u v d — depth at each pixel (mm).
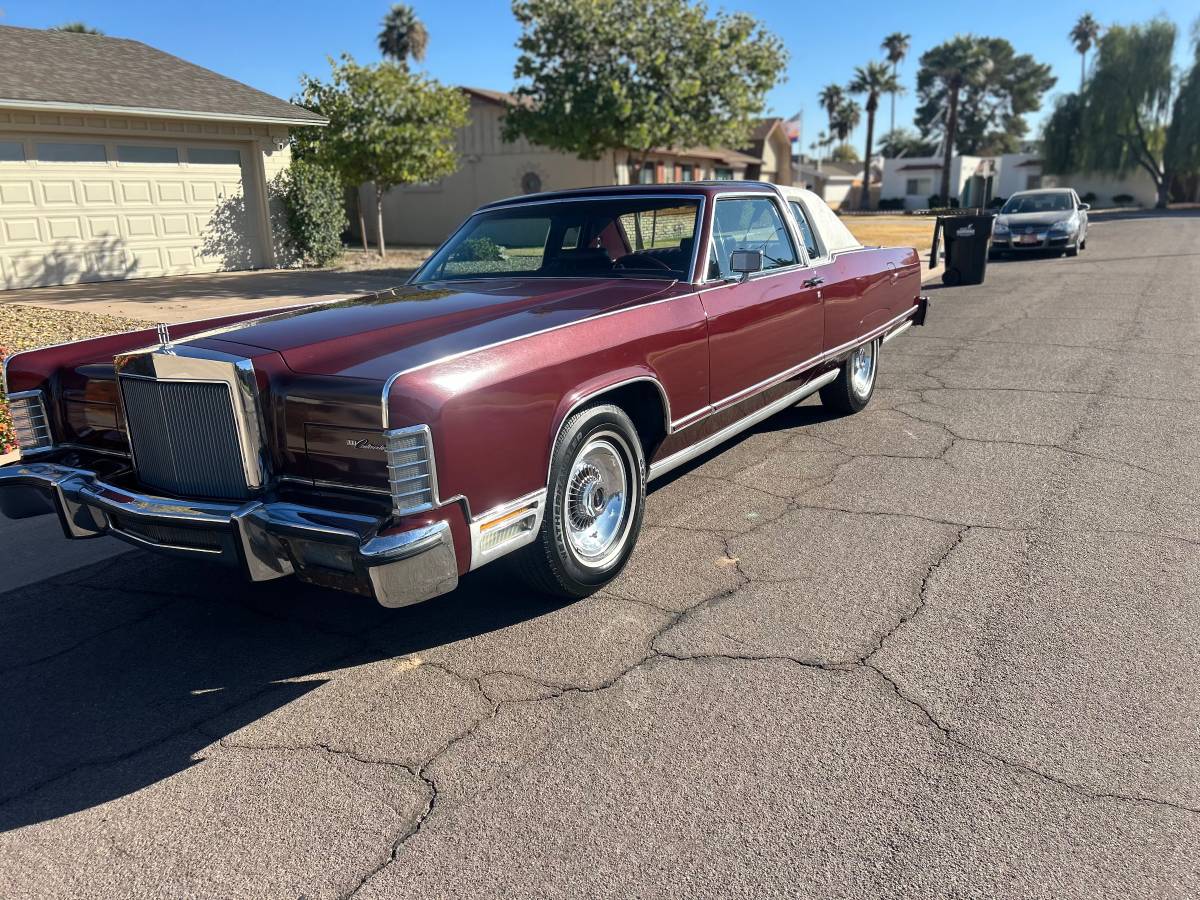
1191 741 2705
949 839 2334
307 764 2766
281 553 3018
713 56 16375
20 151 13508
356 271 17078
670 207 4547
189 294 13008
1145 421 6180
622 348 3729
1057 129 52375
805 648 3326
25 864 2379
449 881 2254
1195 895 2127
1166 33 47781
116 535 3418
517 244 4887
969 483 5047
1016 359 8469
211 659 3455
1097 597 3639
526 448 3238
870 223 36594
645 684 3127
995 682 3057
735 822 2424
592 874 2258
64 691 3258
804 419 6559
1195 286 13516
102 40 17250
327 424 2959
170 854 2395
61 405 3775
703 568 4051
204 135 15789
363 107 19797
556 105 16469
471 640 3496
